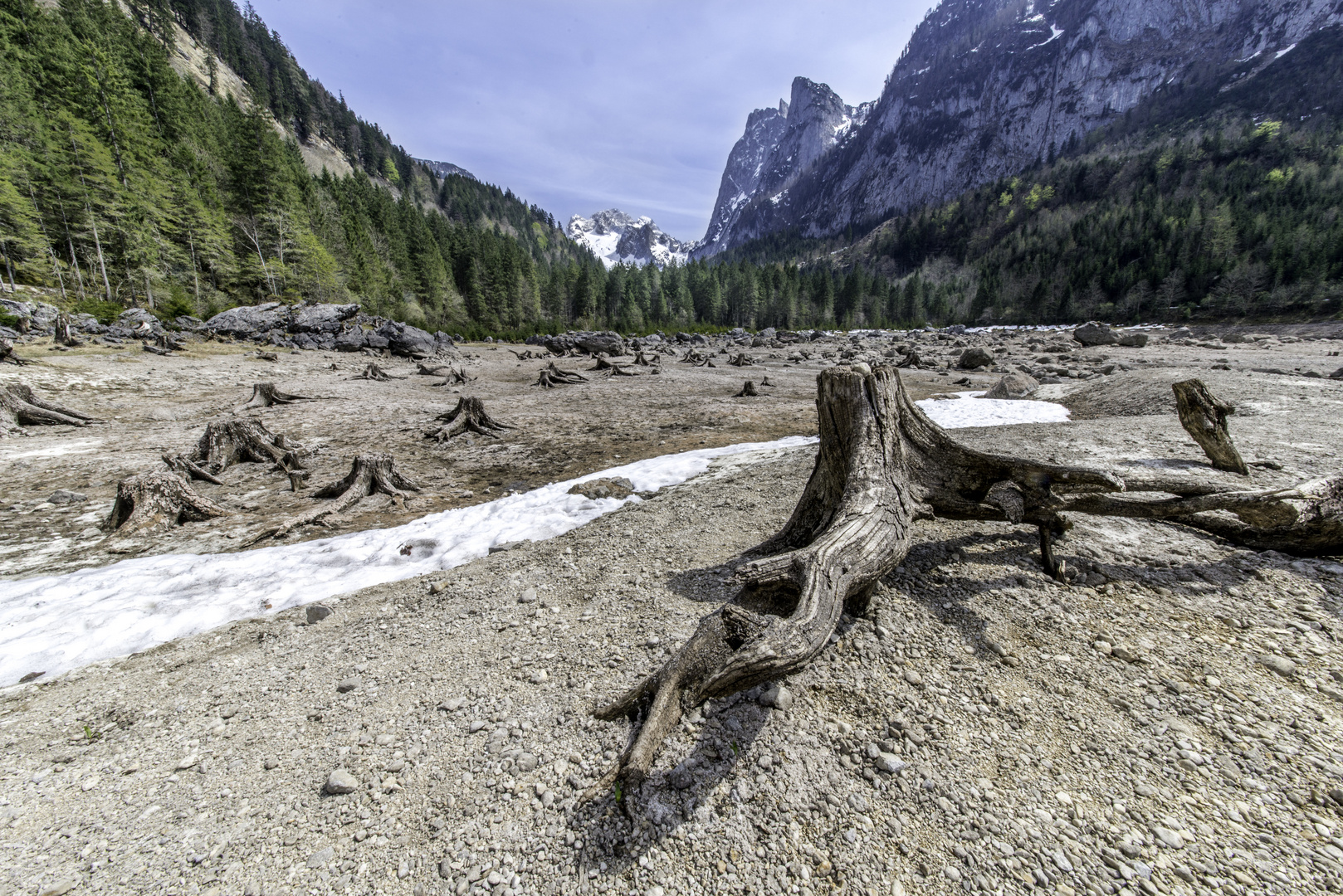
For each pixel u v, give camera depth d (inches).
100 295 1453.0
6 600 208.1
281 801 108.5
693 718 112.3
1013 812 87.0
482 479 384.8
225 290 1772.9
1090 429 319.9
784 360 1311.5
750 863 85.1
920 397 645.9
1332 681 105.0
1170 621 125.4
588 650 143.8
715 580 169.8
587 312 3348.9
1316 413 340.5
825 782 96.2
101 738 133.3
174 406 650.8
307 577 226.1
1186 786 88.2
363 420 603.2
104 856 98.3
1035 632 125.8
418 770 112.0
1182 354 1069.1
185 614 196.4
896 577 151.9
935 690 112.6
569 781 103.0
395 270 2571.4
